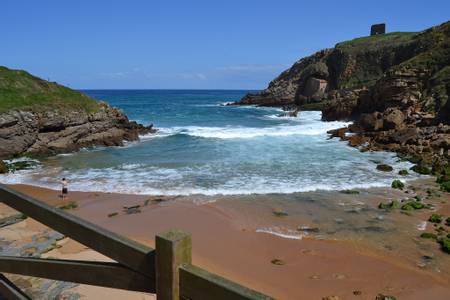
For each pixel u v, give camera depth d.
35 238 12.41
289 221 15.19
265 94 81.06
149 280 2.69
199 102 104.69
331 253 12.47
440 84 38.09
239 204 17.14
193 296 2.40
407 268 11.53
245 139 34.72
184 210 16.41
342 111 48.66
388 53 67.50
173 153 29.08
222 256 12.26
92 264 3.15
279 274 11.17
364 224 14.91
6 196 4.09
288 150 29.55
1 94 30.11
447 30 57.19
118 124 37.09
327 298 9.95
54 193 19.06
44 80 36.00
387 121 34.19
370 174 22.56
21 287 8.70
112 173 23.06
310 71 74.94
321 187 19.78
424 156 26.33
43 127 29.83
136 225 14.80
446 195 18.72
